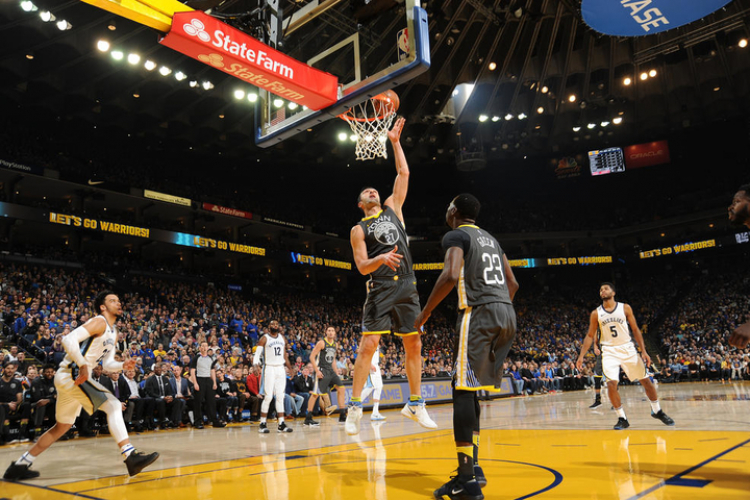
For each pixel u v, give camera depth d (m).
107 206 26.70
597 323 6.43
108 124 23.92
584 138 32.03
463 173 35.94
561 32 24.23
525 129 29.84
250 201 31.91
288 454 5.05
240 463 4.56
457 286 3.28
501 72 24.97
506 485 3.11
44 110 22.89
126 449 4.07
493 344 3.13
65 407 4.28
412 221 36.09
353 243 4.27
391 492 3.06
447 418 9.38
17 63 19.33
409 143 29.28
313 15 6.62
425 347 26.89
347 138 28.17
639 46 23.83
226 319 22.34
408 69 5.18
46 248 24.53
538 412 9.85
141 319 17.66
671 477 3.12
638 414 8.19
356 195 36.56
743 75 25.97
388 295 4.15
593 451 4.32
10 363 8.87
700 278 33.72
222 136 26.75
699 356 25.47
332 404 12.52
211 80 22.28
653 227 34.19
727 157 33.31
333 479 3.55
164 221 28.77
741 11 21.20
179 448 6.07
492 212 36.72
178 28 4.66
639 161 32.47
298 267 33.88
